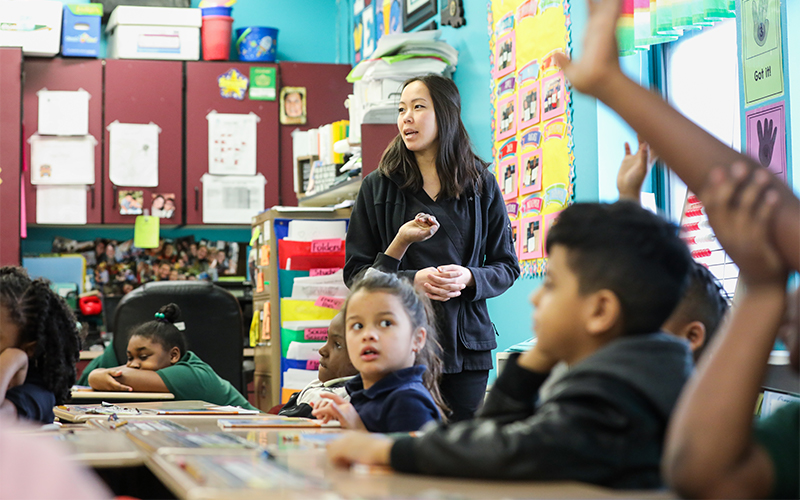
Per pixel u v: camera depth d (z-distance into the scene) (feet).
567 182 9.45
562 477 2.31
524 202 10.44
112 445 3.45
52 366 5.90
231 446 3.28
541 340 2.72
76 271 15.97
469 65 12.12
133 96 15.81
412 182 6.96
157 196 15.87
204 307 11.99
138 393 9.08
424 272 6.40
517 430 2.39
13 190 14.52
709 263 7.50
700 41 8.47
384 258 6.47
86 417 5.56
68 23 15.60
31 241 16.22
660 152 2.28
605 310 2.56
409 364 4.95
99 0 16.30
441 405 5.69
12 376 5.53
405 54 11.55
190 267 16.83
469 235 6.97
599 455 2.32
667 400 2.39
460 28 12.42
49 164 15.44
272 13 17.78
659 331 2.69
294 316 11.36
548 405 2.47
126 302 11.69
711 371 2.17
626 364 2.42
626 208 2.68
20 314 5.74
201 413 6.07
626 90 2.28
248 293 15.35
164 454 2.94
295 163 16.01
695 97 8.56
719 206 2.12
